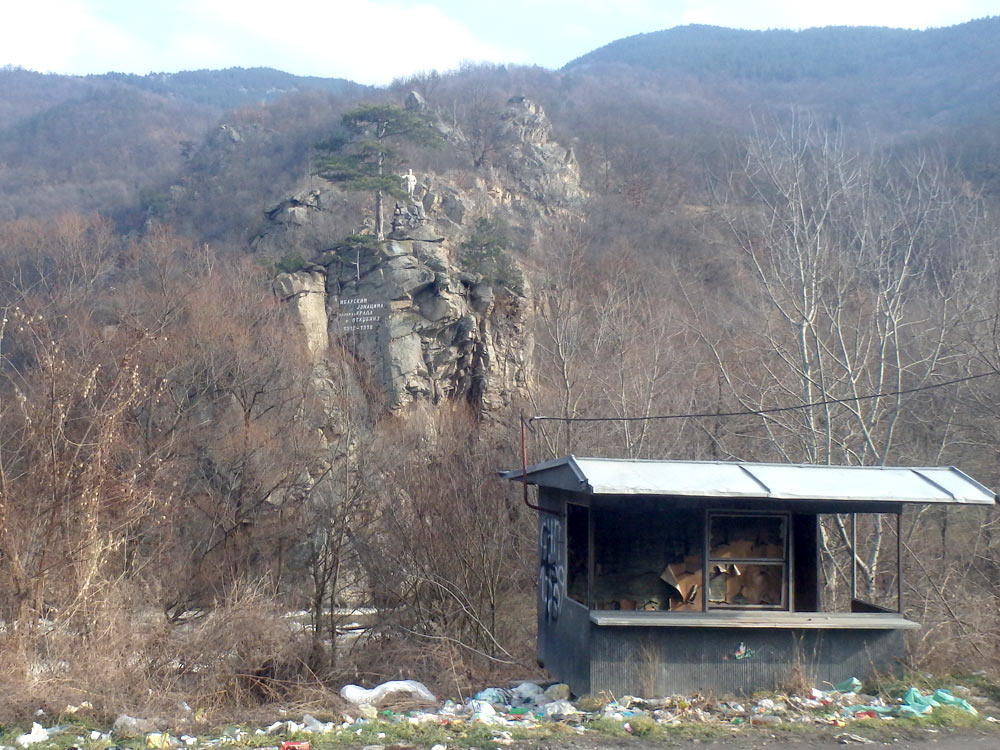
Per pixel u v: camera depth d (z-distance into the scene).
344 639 17.06
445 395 35.41
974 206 20.97
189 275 32.72
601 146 64.75
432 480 19.64
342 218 45.12
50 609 11.76
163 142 83.12
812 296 18.66
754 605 10.21
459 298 36.03
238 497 22.22
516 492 19.47
